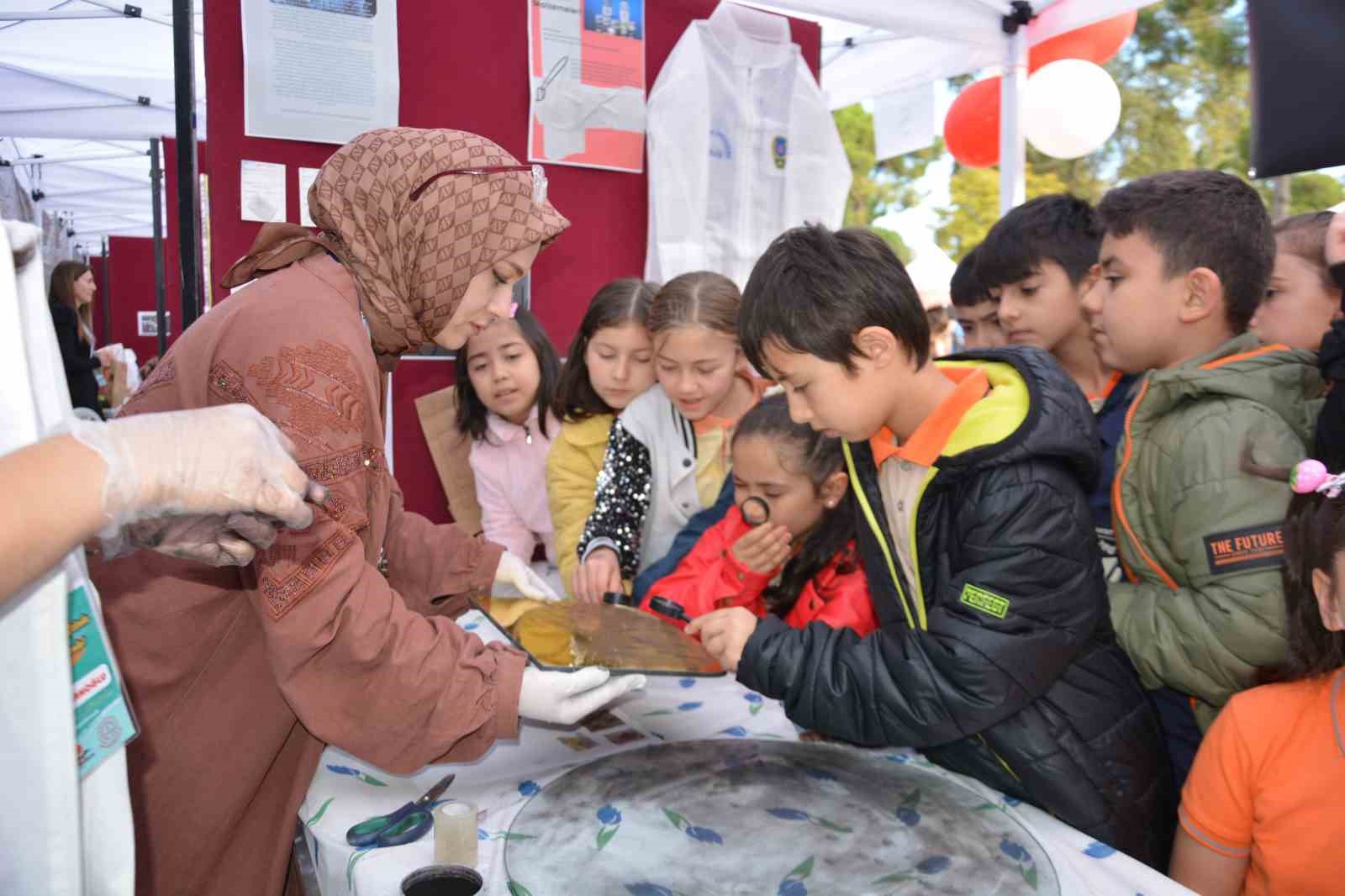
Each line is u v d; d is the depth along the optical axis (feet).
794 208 10.93
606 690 3.76
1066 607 3.65
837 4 10.53
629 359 6.82
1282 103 7.46
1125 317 4.99
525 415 8.16
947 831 3.29
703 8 10.23
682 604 5.42
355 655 3.35
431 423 9.02
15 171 23.97
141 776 3.67
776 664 3.88
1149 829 3.94
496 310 4.49
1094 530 3.81
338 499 3.37
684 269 10.23
